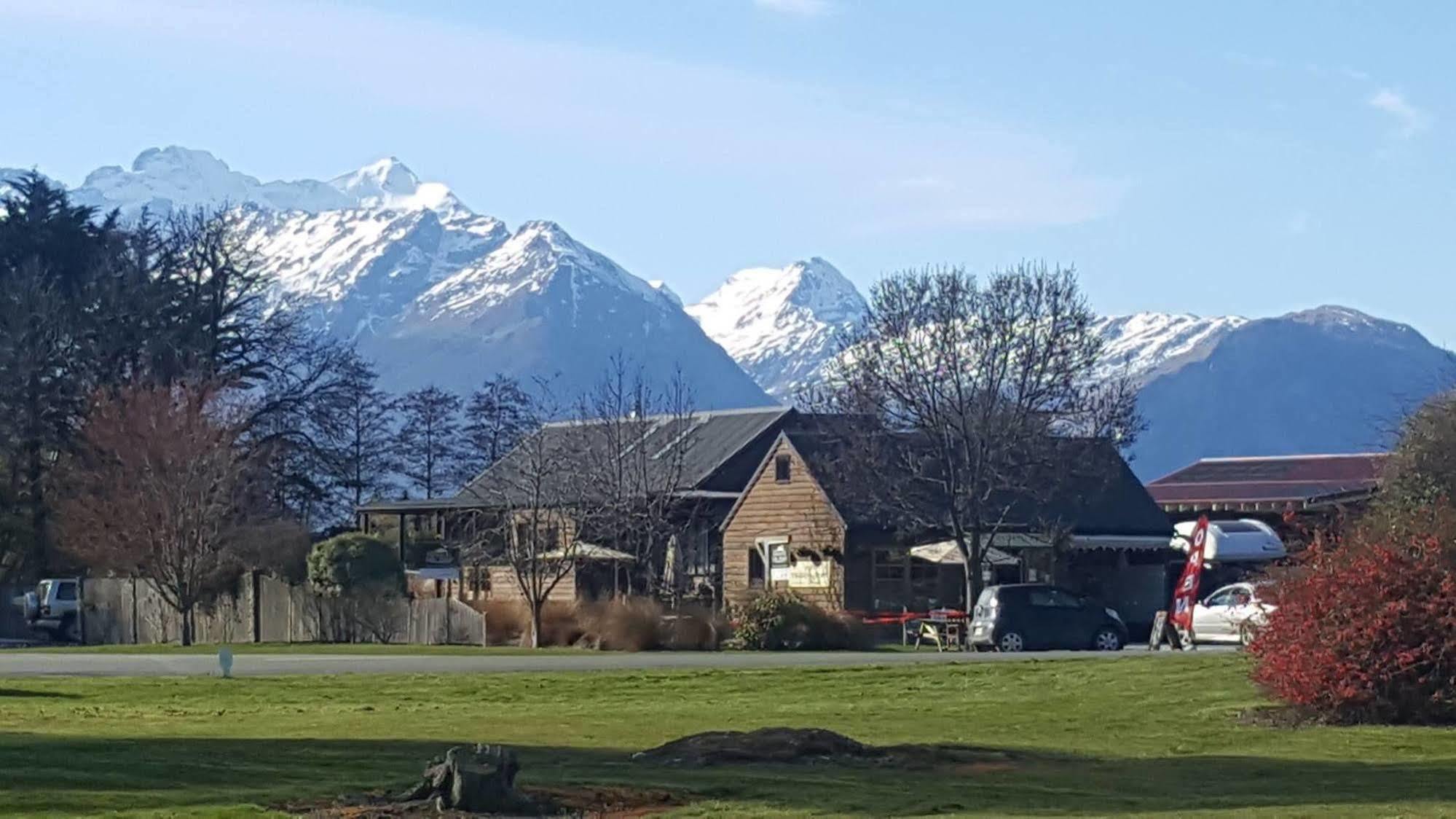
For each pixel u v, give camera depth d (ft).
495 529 197.06
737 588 202.90
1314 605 81.82
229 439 197.88
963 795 56.08
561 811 51.60
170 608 199.93
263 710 89.86
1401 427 147.02
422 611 176.45
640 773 60.13
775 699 97.19
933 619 166.81
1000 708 90.79
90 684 104.73
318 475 252.42
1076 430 187.32
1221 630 142.82
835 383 195.42
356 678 108.88
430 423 334.44
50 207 264.93
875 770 62.49
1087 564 205.67
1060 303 185.98
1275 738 75.51
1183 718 84.53
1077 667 111.34
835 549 196.34
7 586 229.66
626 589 197.06
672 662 125.90
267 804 51.29
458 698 97.30
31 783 54.65
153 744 67.15
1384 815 50.88
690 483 221.46
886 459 184.96
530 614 165.99
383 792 53.88
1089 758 68.03
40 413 232.73
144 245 253.03
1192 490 255.09
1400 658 79.56
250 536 195.72
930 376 184.34
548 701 95.96
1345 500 180.04
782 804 53.42
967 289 185.37
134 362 237.45
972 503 181.47
